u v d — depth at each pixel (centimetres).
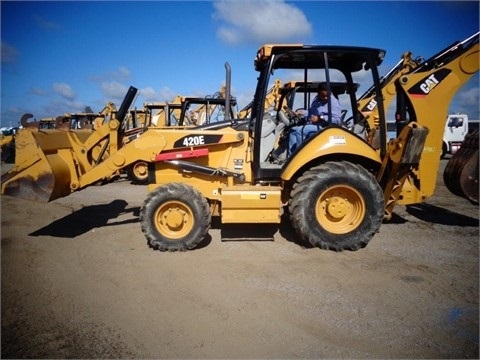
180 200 407
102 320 269
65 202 698
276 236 465
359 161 445
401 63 730
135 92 491
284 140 492
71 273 355
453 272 349
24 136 439
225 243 440
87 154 484
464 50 466
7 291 317
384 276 341
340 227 416
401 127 493
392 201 462
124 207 652
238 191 410
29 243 448
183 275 347
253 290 314
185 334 250
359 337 246
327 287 319
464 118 1789
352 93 505
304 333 251
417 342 240
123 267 369
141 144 456
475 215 578
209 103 994
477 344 238
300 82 545
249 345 238
